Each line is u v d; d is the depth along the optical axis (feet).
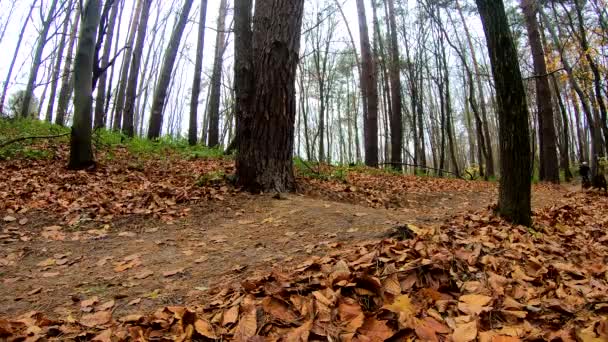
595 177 38.60
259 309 7.98
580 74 54.44
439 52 73.56
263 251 12.63
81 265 12.32
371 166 48.67
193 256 12.70
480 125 60.39
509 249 11.51
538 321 7.83
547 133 53.36
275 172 19.62
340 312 7.64
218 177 20.68
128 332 7.83
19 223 15.39
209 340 7.36
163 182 21.54
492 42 15.84
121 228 15.48
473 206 25.05
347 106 125.18
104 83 49.34
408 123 112.68
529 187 16.10
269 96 19.42
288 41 19.53
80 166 23.58
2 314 9.27
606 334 7.10
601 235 16.81
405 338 6.98
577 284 9.48
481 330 7.41
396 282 8.58
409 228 12.29
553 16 64.28
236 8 21.13
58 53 62.03
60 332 8.18
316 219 15.24
